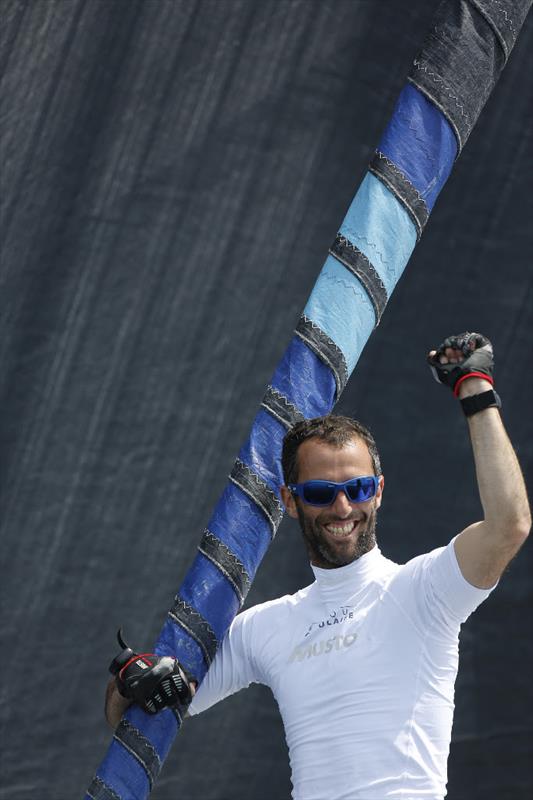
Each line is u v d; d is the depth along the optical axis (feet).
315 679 23.59
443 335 68.64
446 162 25.77
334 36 65.10
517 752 69.10
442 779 22.98
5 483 61.36
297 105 64.75
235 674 25.46
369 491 23.52
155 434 63.82
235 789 66.23
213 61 63.36
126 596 63.46
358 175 65.87
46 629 62.28
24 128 60.18
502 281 69.05
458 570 22.36
